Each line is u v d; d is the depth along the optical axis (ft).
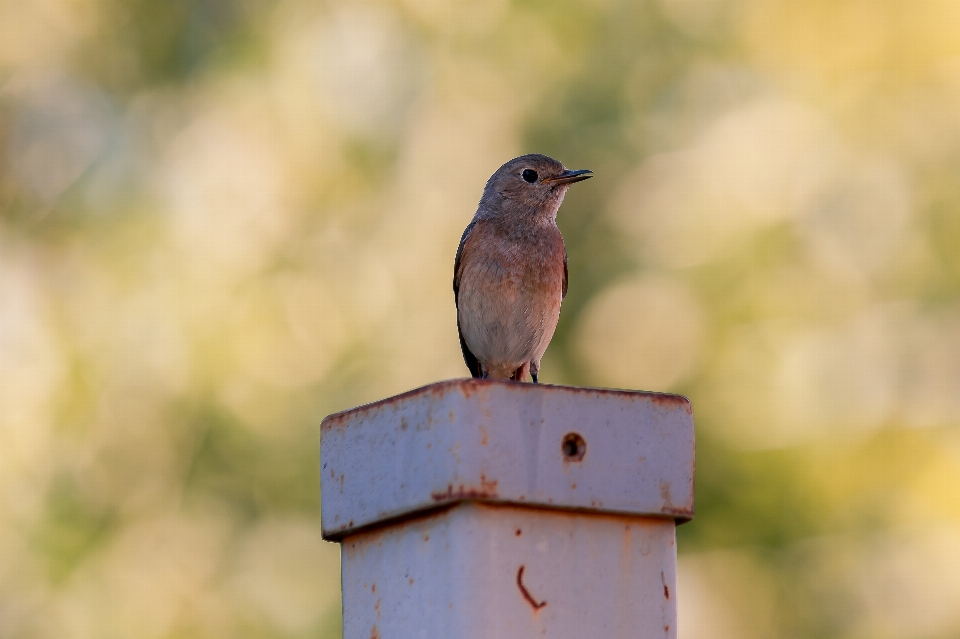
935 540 48.80
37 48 55.98
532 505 13.03
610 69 52.31
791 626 48.55
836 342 49.73
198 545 48.80
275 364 49.80
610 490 13.23
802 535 48.75
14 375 50.78
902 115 51.49
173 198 52.49
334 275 51.44
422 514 13.38
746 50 53.26
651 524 13.47
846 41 52.70
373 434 13.78
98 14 55.72
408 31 53.83
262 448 48.80
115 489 48.98
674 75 52.75
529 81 52.65
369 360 50.24
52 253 53.36
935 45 51.85
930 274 50.03
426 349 50.39
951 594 48.44
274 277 50.88
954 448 49.01
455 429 12.89
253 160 52.34
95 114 54.75
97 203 53.16
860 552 48.73
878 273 50.14
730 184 51.13
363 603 13.87
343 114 53.01
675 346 49.98
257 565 48.78
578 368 50.14
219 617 48.34
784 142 51.49
